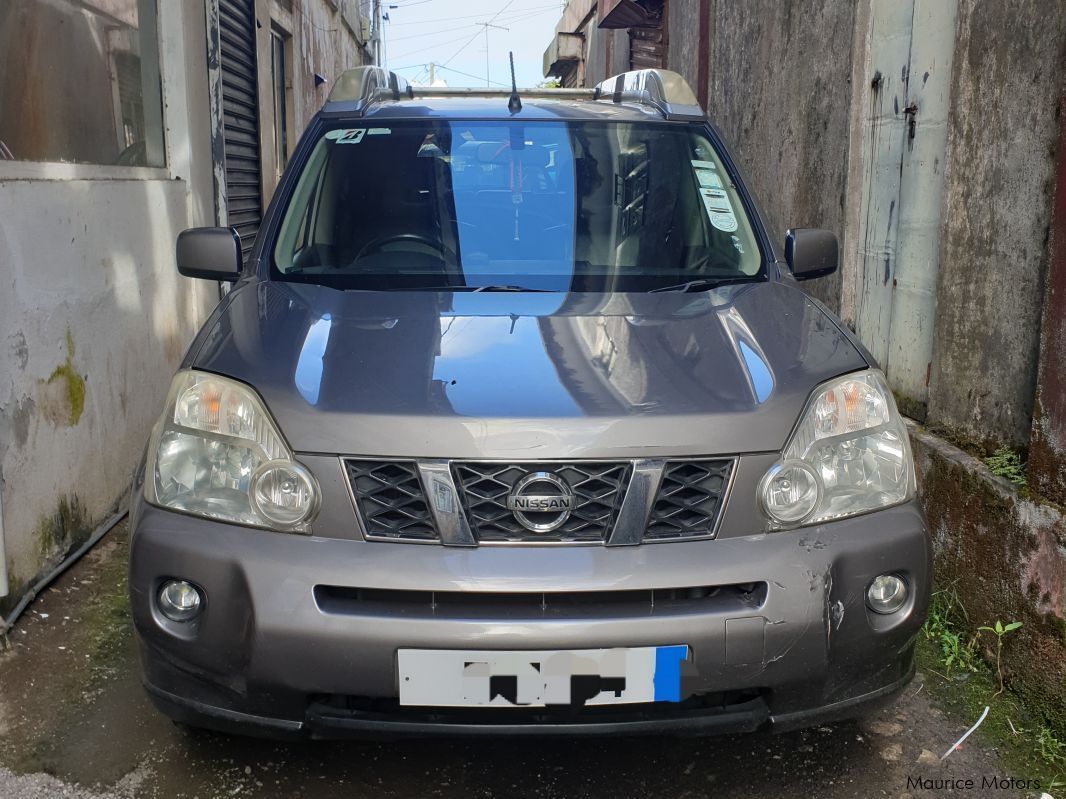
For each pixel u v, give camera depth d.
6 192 3.07
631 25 12.53
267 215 3.27
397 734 2.15
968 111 3.40
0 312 3.04
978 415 3.35
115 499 3.99
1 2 3.30
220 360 2.40
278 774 2.54
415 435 2.14
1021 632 2.89
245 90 8.09
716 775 2.58
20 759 2.55
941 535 3.37
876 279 4.44
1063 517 2.71
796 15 5.55
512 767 2.60
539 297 2.85
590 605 2.12
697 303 2.82
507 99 3.90
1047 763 2.64
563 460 2.13
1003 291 3.20
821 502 2.27
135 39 4.80
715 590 2.17
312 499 2.15
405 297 2.81
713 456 2.19
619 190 3.30
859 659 2.26
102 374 3.88
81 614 3.27
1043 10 2.96
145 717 2.75
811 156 5.26
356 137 3.42
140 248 4.38
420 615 2.08
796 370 2.41
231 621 2.14
